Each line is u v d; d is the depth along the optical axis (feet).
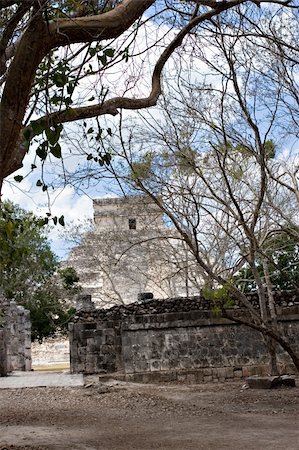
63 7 24.40
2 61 21.70
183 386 64.75
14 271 100.73
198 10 31.07
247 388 57.52
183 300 72.95
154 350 71.15
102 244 96.63
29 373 82.99
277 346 70.18
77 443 32.14
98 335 74.23
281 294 71.36
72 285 120.98
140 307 73.72
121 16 20.48
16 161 21.15
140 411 45.80
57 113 21.17
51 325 118.93
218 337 71.15
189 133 60.70
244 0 26.50
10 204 91.04
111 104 24.61
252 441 31.27
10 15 25.13
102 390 58.80
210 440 32.09
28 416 44.04
